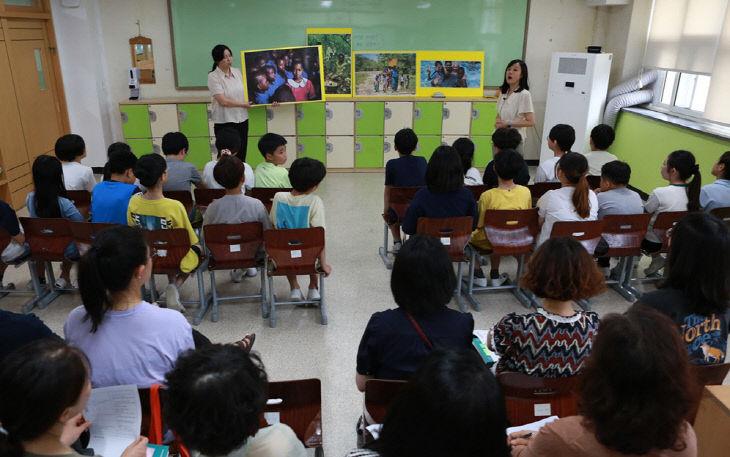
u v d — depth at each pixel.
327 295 3.76
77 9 6.35
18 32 5.69
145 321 1.61
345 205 5.80
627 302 3.74
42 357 1.08
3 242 3.25
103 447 1.47
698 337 1.66
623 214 3.48
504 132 3.99
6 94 5.44
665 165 3.66
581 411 1.09
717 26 5.03
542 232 3.48
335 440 2.36
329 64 6.82
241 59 6.55
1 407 1.05
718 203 3.52
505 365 1.77
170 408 1.07
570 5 6.85
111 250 1.54
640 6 6.26
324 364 2.93
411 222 3.33
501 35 6.93
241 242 3.16
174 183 3.92
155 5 6.65
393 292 1.65
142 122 6.68
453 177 3.20
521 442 1.43
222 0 6.63
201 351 1.11
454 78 6.95
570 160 3.25
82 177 3.92
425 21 6.84
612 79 6.80
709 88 5.02
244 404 1.05
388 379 1.67
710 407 1.49
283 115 6.81
